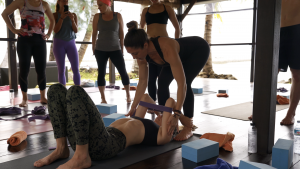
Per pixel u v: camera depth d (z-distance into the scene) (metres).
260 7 1.79
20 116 3.00
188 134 2.17
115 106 3.26
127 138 1.75
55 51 3.87
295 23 2.52
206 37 10.40
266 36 1.77
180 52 2.04
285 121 2.66
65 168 1.44
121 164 1.60
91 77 11.22
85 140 1.45
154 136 1.91
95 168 1.52
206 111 3.33
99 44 3.59
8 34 5.04
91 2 6.37
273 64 1.77
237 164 1.65
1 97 4.42
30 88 5.76
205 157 1.72
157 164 1.63
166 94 2.29
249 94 5.06
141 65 2.06
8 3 4.85
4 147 1.95
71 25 3.88
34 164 1.55
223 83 7.14
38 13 3.52
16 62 5.20
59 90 1.50
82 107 1.40
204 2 8.10
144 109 2.04
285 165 1.57
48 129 2.45
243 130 2.45
